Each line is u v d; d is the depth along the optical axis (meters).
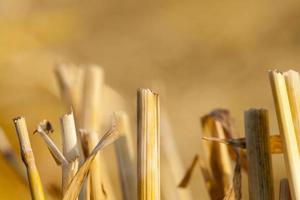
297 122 0.27
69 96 0.38
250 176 0.28
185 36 0.94
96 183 0.29
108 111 0.42
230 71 0.80
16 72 0.64
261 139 0.28
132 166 0.32
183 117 0.68
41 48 0.82
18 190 0.42
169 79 0.80
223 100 0.72
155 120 0.28
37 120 0.56
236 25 0.93
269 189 0.28
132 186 0.32
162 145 0.38
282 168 0.52
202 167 0.32
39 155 0.44
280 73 0.27
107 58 0.88
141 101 0.28
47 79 0.61
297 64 0.78
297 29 0.88
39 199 0.28
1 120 0.55
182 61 0.86
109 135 0.28
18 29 0.86
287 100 0.27
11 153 0.36
